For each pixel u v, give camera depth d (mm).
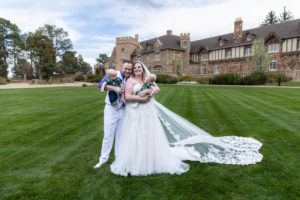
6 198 2455
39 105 9789
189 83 30938
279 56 29891
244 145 3883
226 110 7535
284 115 6395
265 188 2549
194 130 3666
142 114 3023
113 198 2422
